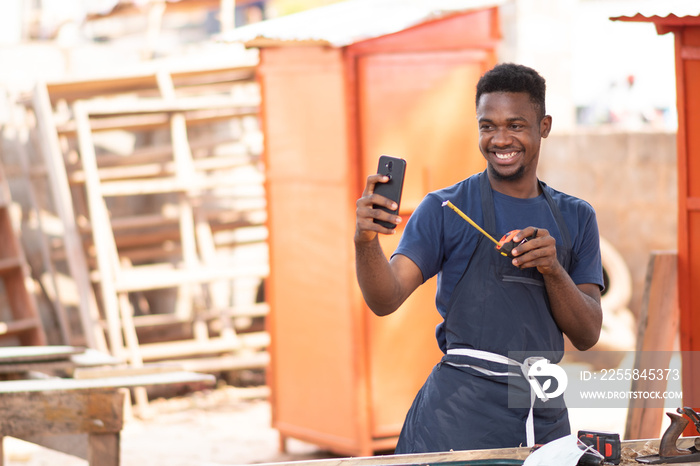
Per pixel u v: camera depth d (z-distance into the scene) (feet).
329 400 21.84
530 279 10.21
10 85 30.32
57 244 30.09
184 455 22.67
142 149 31.91
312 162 21.79
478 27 21.77
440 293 10.68
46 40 37.70
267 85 23.02
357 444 21.11
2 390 13.44
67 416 13.62
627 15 15.71
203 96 32.14
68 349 17.13
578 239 10.62
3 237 28.40
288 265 22.81
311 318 22.20
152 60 33.12
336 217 21.21
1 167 28.40
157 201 32.12
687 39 15.69
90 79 27.89
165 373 15.14
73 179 28.78
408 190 21.18
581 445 8.87
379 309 10.06
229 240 31.96
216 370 30.86
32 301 28.02
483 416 10.10
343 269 21.17
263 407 27.58
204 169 31.24
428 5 21.65
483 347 10.20
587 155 35.53
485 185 10.51
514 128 10.08
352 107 20.70
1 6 34.73
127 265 30.91
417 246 10.40
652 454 9.29
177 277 28.60
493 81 10.12
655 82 51.31
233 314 30.37
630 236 34.88
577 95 54.60
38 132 29.84
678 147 15.90
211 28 44.24
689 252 15.89
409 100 21.15
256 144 33.06
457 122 21.59
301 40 20.39
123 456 22.53
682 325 15.92
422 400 10.57
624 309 32.09
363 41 20.63
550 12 37.63
